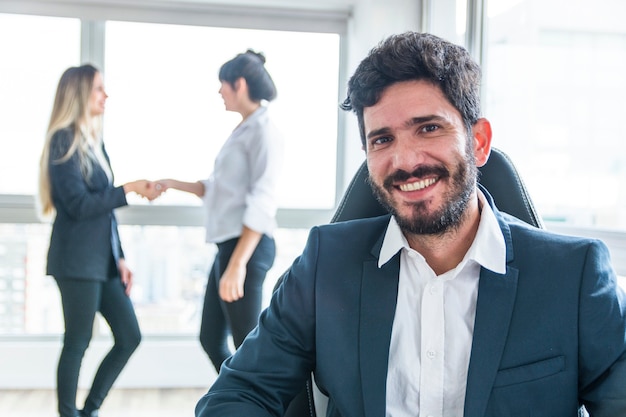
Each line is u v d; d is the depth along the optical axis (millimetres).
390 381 981
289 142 3379
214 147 3301
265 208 2326
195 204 3312
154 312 3348
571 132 1795
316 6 3242
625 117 1593
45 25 3186
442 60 914
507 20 2094
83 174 2391
